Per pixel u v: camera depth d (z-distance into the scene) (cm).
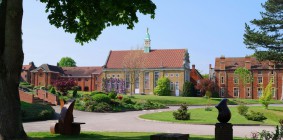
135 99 5888
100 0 1627
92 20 1717
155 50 9856
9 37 1313
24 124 2655
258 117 3400
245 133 2264
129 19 1677
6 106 1305
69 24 1767
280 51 5959
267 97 5100
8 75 1319
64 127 1830
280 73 9025
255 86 9219
